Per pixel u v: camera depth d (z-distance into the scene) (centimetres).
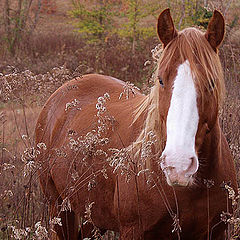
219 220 484
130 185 497
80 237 721
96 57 1850
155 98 441
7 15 2820
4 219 652
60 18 3862
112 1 2781
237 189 497
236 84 858
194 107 384
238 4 1313
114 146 551
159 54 484
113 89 667
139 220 487
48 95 812
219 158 466
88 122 622
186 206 463
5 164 586
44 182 705
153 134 447
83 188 595
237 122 755
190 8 1574
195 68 394
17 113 1326
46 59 2167
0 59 2316
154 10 2392
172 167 368
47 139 717
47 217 688
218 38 439
